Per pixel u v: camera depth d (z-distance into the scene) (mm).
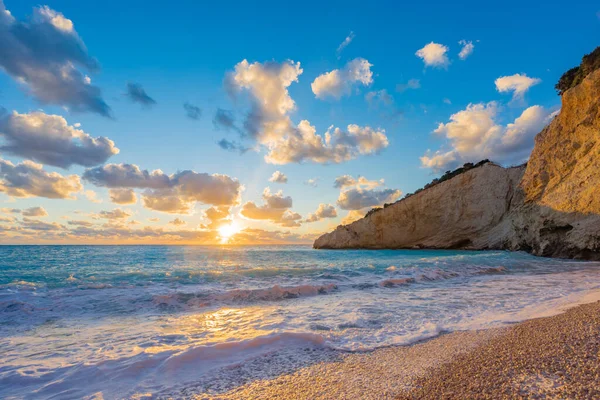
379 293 9633
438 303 7895
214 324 6145
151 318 6664
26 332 5633
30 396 3285
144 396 3223
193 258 24000
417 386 3113
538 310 6730
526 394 2676
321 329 5664
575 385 2746
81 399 3203
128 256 26141
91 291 9016
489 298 8438
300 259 23594
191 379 3635
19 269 15086
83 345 4895
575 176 21516
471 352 4066
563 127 24094
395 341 4898
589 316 5332
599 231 18328
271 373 3750
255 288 9492
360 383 3307
